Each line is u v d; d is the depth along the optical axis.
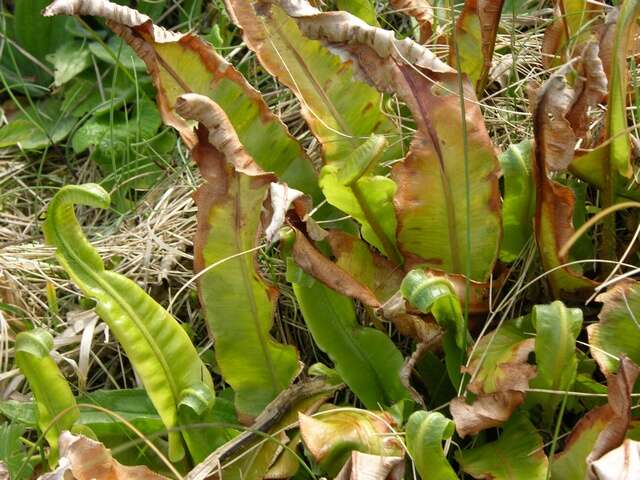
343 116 0.48
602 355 0.40
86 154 0.73
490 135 0.57
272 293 0.43
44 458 0.44
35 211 0.68
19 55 0.79
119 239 0.61
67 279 0.60
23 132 0.73
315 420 0.39
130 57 0.73
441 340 0.42
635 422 0.39
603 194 0.46
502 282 0.45
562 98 0.39
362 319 0.50
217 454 0.42
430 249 0.44
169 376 0.42
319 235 0.42
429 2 0.60
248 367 0.44
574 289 0.45
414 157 0.42
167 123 0.43
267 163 0.47
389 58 0.41
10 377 0.53
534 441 0.40
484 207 0.43
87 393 0.47
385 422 0.40
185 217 0.61
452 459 0.44
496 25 0.49
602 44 0.45
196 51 0.44
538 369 0.39
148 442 0.39
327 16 0.41
